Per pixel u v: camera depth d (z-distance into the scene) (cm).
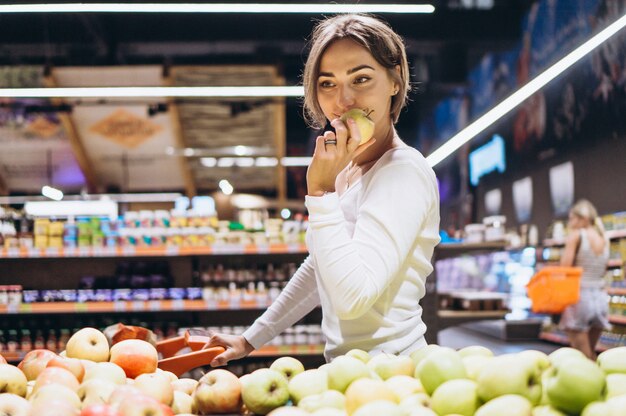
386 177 146
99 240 563
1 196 1205
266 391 126
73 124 1030
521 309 943
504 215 1083
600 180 768
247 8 402
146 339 183
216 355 186
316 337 550
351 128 136
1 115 1010
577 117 815
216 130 1038
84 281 575
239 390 130
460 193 1291
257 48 1003
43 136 1068
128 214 575
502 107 497
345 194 162
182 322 593
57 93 546
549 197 913
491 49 957
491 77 1012
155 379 134
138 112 1000
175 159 1141
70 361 138
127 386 122
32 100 966
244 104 928
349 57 147
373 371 131
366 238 139
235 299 555
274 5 402
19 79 920
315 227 135
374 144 161
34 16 970
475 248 618
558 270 639
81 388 127
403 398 123
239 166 1215
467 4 916
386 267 137
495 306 638
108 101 959
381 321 153
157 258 604
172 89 545
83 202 1106
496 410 107
